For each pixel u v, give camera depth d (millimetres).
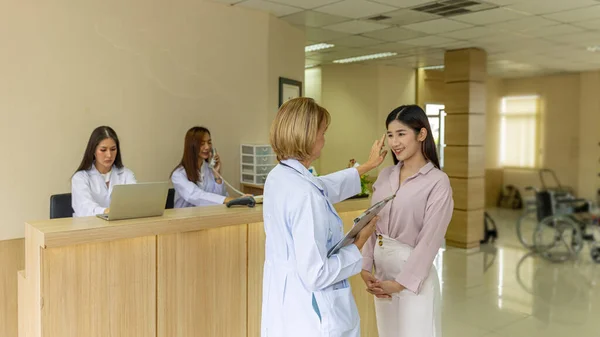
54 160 4051
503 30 6348
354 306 1999
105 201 3482
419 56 8422
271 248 1975
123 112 4430
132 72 4465
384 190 2457
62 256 2285
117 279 2445
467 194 7566
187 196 4074
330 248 1922
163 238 2580
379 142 2529
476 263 6832
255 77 5434
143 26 4508
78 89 4148
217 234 2777
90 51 4199
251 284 2941
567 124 11031
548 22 5895
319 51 7965
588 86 10602
